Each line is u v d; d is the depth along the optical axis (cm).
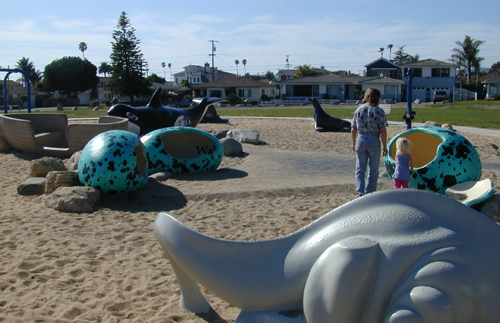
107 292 429
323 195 796
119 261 505
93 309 397
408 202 272
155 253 529
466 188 679
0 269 480
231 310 392
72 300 414
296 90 7188
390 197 277
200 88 7456
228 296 298
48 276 465
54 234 594
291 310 281
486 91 7494
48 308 397
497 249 250
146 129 1688
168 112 1727
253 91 7400
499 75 7106
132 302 411
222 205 739
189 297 387
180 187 850
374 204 279
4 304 405
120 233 600
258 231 605
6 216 676
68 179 786
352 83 6775
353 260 242
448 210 265
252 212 693
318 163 1132
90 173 759
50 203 723
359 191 728
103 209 717
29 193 815
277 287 282
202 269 304
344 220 281
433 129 776
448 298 230
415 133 877
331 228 281
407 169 691
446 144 734
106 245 555
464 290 234
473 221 260
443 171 717
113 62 6341
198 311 387
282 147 1482
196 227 624
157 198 777
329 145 1523
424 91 7050
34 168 903
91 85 8100
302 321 270
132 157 772
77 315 387
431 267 239
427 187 731
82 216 680
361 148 720
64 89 7912
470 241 252
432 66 6975
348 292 238
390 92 6769
